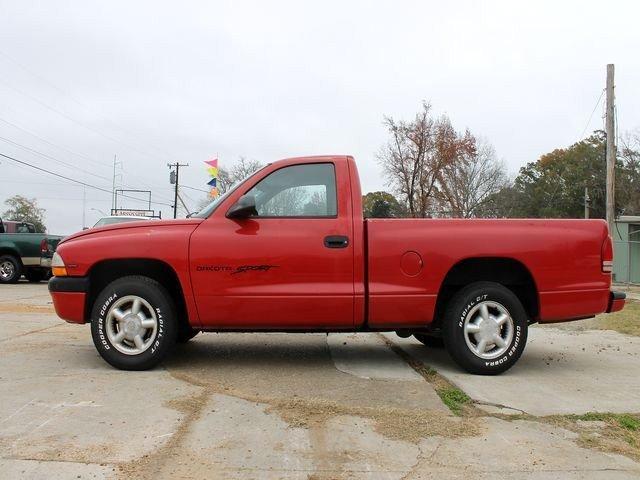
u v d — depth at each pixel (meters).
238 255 5.13
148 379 4.91
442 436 3.68
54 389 4.54
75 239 5.36
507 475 3.15
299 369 5.45
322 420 3.93
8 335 7.02
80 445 3.42
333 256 5.14
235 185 5.55
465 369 5.33
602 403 4.47
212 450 3.40
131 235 5.22
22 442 3.45
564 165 56.06
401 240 5.20
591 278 5.36
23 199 85.50
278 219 5.23
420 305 5.18
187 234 5.18
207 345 6.70
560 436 3.75
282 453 3.38
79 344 6.42
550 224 5.36
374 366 5.64
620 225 25.91
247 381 4.94
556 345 7.25
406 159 46.59
